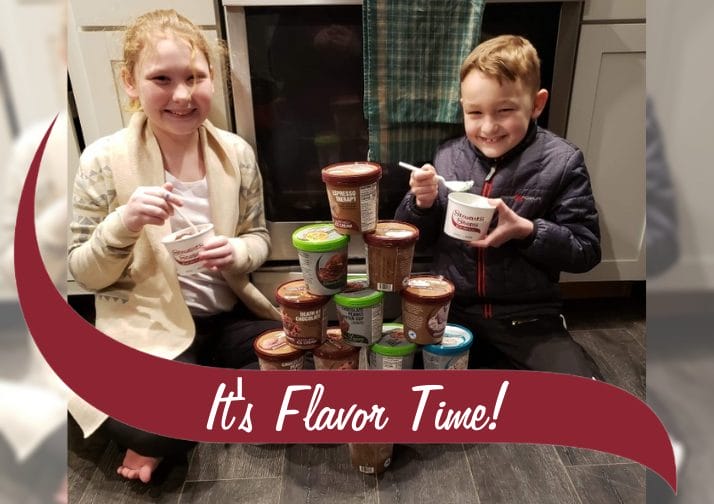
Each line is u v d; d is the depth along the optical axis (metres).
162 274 1.14
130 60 1.08
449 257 1.27
